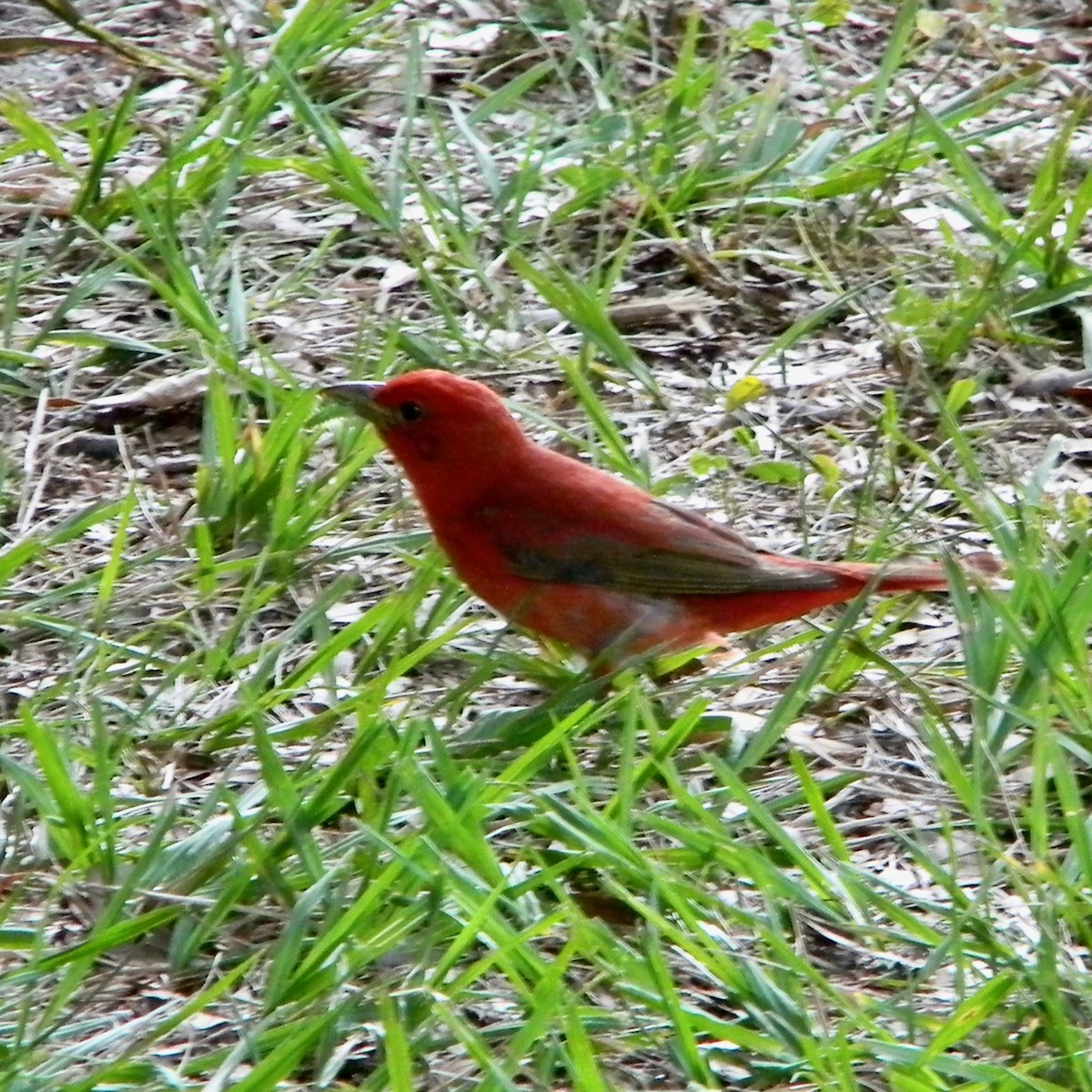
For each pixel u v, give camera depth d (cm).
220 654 983
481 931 747
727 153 1513
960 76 1656
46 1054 729
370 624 997
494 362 1300
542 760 874
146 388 1252
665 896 766
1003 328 1308
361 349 1238
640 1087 720
